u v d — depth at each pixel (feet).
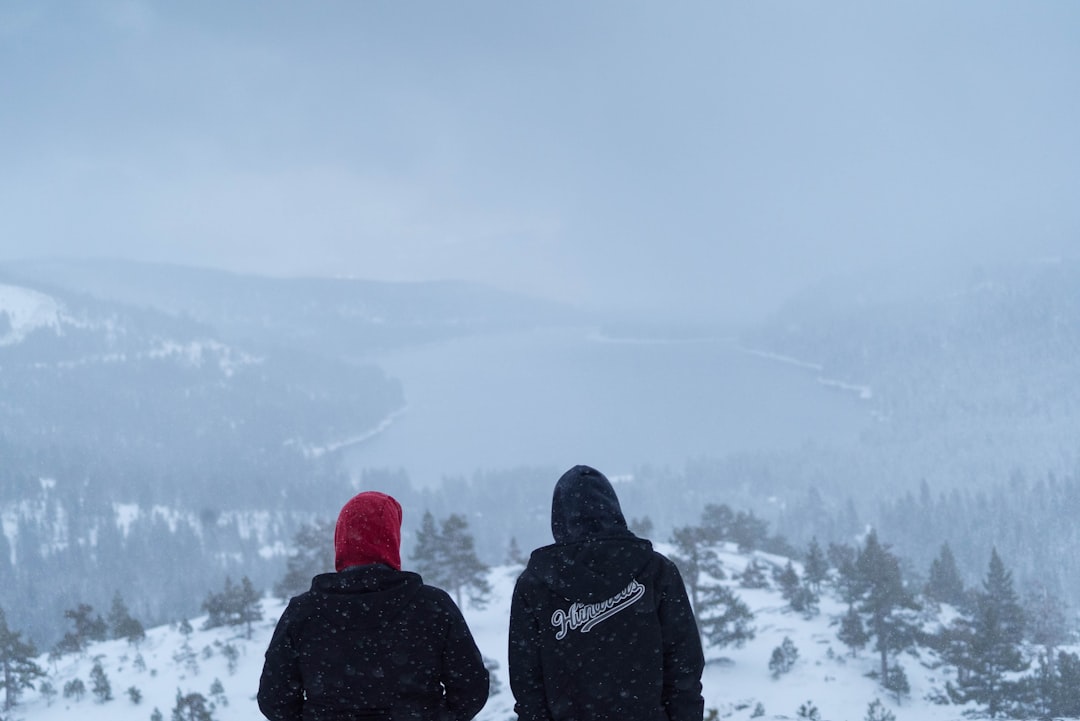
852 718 125.59
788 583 191.01
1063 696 118.11
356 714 10.57
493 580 215.72
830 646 159.22
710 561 188.14
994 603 174.60
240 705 142.72
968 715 122.11
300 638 10.79
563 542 10.77
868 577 150.00
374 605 10.72
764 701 136.05
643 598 10.28
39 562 550.36
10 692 154.71
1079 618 322.75
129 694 150.71
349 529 11.31
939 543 466.29
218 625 194.18
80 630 200.85
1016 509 566.77
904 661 151.33
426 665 10.89
